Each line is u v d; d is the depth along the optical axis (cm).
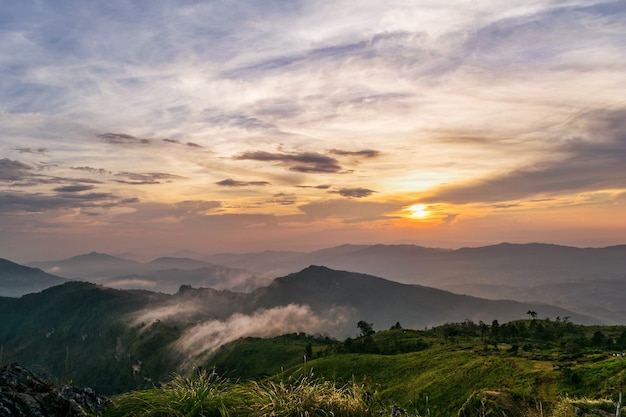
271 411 719
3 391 715
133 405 752
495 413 2403
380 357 12206
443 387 9100
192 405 725
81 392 783
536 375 8006
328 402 759
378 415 800
